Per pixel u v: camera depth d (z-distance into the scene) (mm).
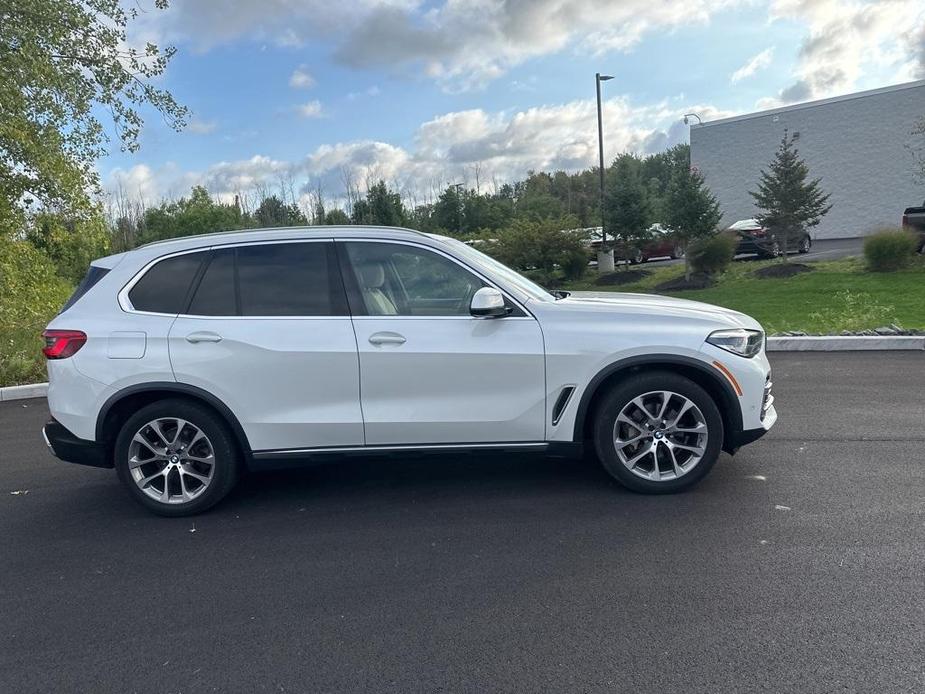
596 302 4992
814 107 32906
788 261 21203
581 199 56719
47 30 11898
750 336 4793
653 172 73438
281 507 4996
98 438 4789
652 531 4254
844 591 3467
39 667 3148
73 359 4750
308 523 4676
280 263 4863
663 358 4605
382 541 4328
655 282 21312
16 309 12672
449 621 3375
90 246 14508
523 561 3957
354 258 4859
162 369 4672
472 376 4633
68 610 3654
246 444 4742
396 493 5148
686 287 19719
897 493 4688
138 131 13320
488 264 5168
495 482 5258
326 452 4738
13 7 11461
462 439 4719
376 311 4746
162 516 4902
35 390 9711
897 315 12703
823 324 12180
